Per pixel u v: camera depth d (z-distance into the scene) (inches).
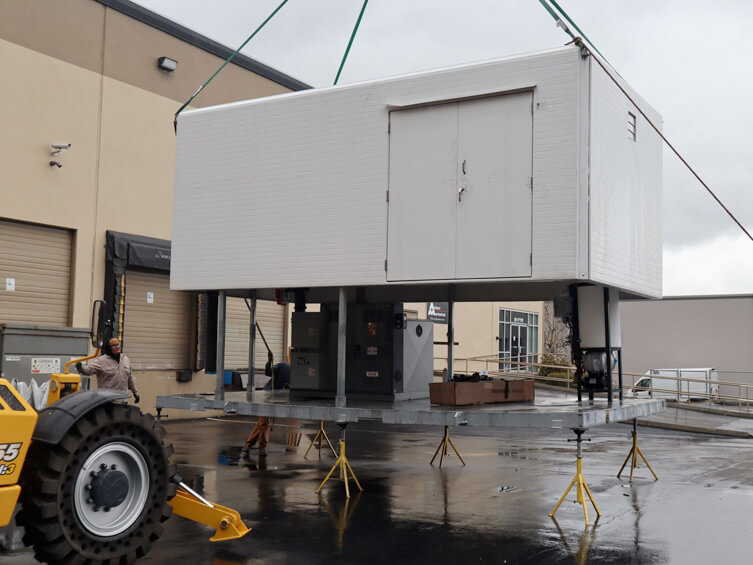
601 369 385.7
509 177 341.7
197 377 788.6
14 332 488.7
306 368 462.0
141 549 233.1
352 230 376.5
